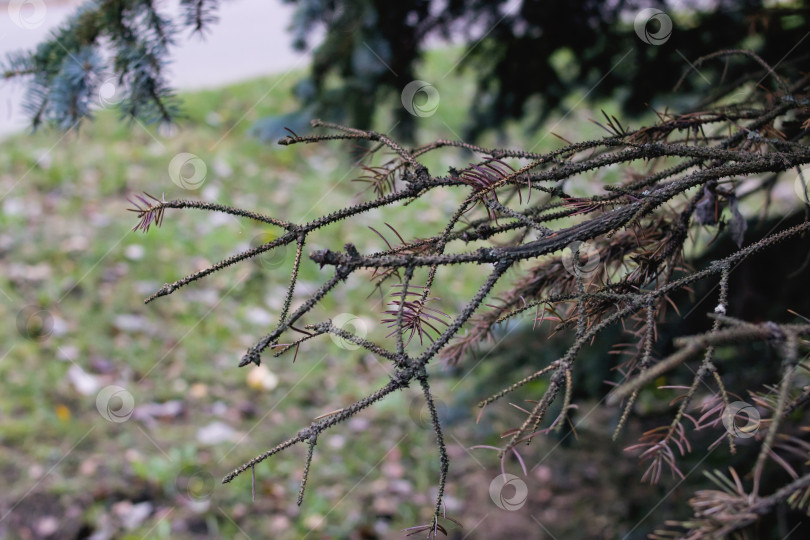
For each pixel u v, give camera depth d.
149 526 3.01
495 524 2.93
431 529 0.91
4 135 5.50
